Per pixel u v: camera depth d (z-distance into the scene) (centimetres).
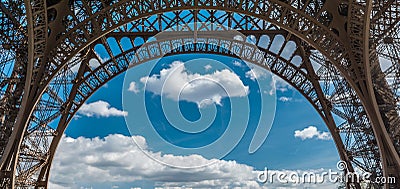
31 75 5428
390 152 5475
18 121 5459
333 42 5884
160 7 5828
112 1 6334
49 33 6044
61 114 7381
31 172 6888
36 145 7088
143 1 5806
